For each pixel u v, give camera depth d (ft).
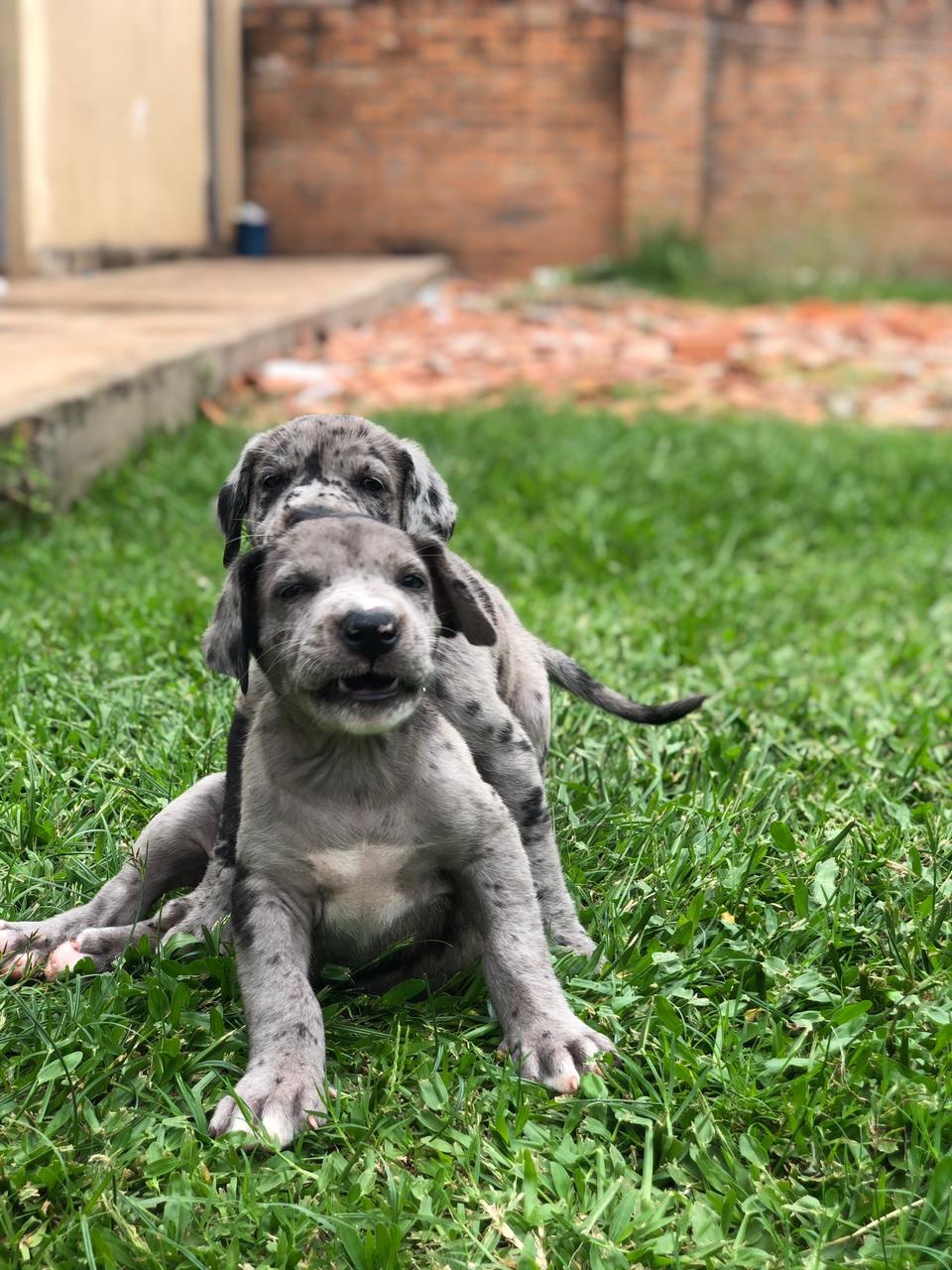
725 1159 2.06
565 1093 2.20
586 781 3.17
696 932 2.62
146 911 2.71
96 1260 1.86
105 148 12.96
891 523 6.54
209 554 5.28
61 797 3.03
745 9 16.46
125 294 10.78
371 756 2.34
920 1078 2.19
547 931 2.60
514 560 5.49
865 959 2.56
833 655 4.50
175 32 14.82
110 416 6.38
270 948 2.30
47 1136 2.05
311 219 17.30
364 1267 1.85
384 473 3.02
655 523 6.14
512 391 9.08
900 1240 1.89
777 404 9.43
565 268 17.08
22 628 4.23
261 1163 2.06
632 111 16.53
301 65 16.99
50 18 11.53
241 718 2.65
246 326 8.70
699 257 16.51
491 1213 1.94
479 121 16.97
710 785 3.26
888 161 16.66
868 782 3.34
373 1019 2.44
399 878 2.40
